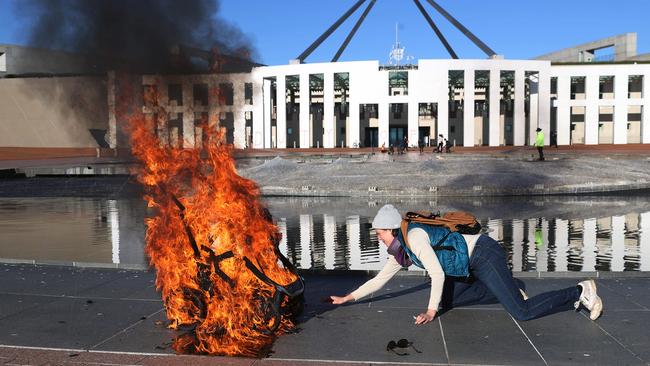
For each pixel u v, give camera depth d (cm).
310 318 404
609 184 1675
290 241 880
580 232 939
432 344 346
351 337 361
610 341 348
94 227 1050
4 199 1645
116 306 438
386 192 1592
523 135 5309
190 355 328
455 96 6266
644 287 483
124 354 330
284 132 5525
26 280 527
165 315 413
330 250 809
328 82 5406
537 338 355
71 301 453
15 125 4797
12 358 324
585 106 5484
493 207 1318
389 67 5506
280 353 332
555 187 1623
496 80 5262
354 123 5406
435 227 388
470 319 398
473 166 2253
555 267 685
